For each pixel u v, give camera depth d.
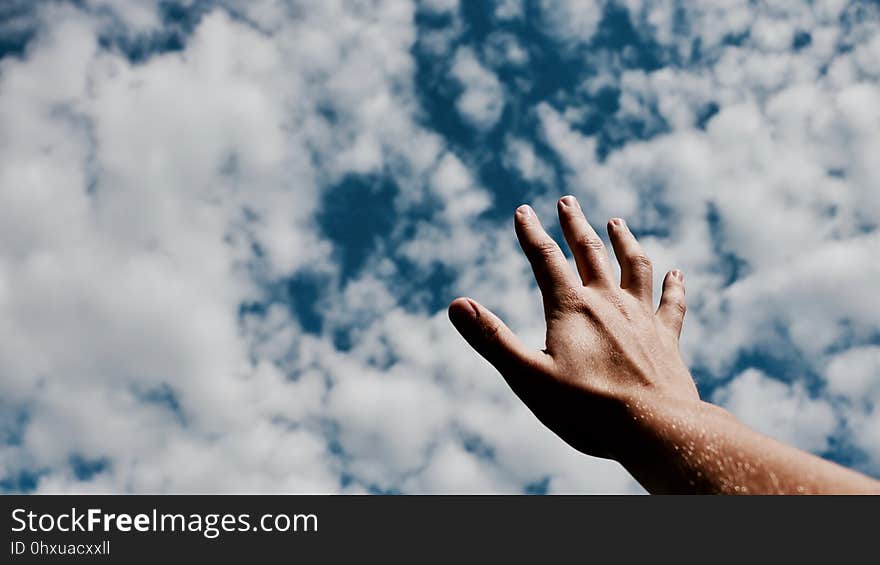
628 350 1.39
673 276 1.79
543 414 1.40
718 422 1.23
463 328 1.45
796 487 1.05
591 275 1.57
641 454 1.28
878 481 1.03
